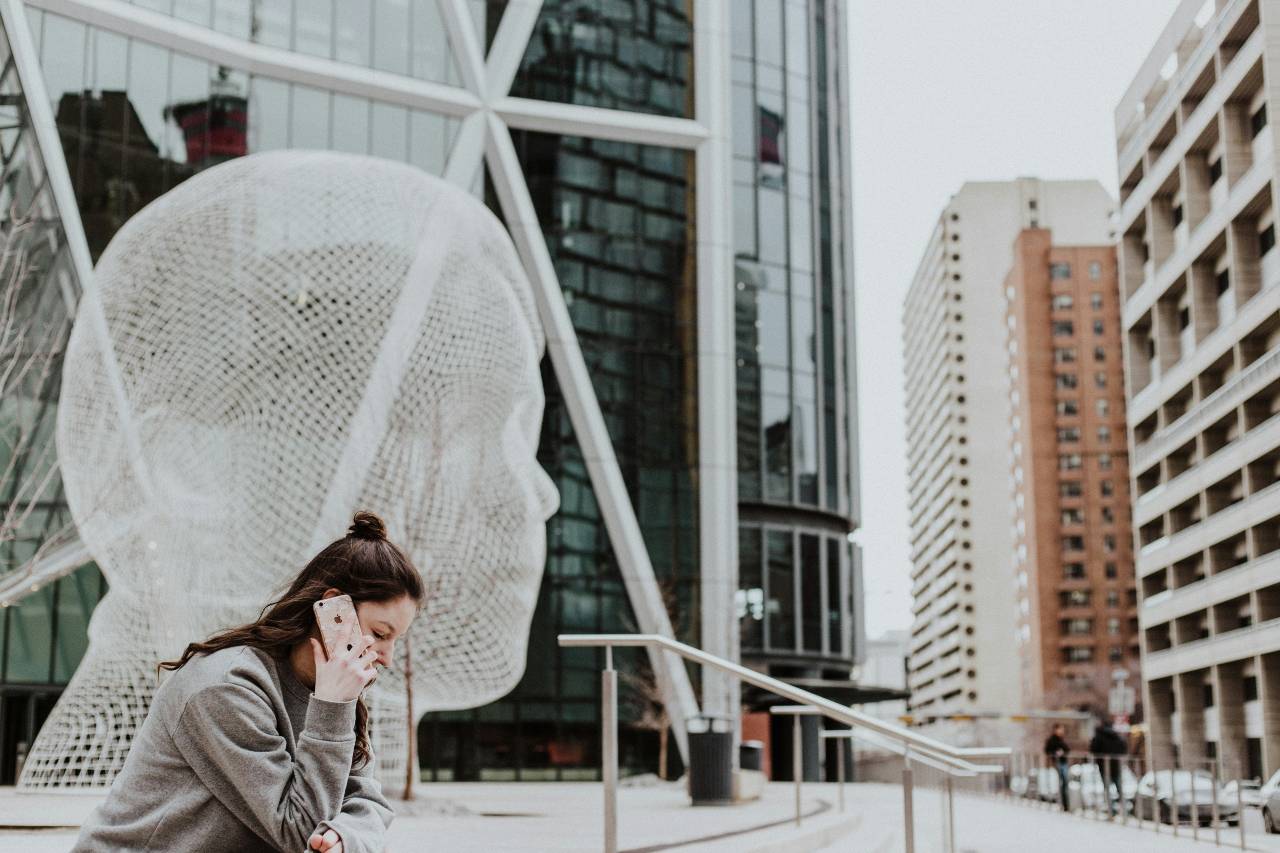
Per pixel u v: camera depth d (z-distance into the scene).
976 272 162.62
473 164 35.84
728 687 36.34
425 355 14.09
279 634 2.63
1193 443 58.62
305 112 33.78
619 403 36.88
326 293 14.02
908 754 7.64
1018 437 135.12
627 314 37.38
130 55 31.34
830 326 44.38
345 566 2.66
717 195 38.44
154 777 2.55
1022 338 131.75
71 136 30.27
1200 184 57.66
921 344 181.38
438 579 14.27
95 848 2.52
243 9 33.03
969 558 153.38
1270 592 50.50
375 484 13.96
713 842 10.09
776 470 41.94
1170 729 63.03
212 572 13.31
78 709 13.77
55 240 28.86
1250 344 52.38
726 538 37.00
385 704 14.80
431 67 35.75
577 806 17.28
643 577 35.72
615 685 7.46
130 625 13.79
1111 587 125.19
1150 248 62.81
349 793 2.76
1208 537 55.62
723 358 37.75
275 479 13.55
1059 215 163.62
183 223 14.02
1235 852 15.62
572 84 37.56
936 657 166.12
